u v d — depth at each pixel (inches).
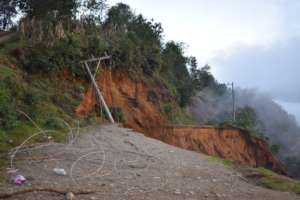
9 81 662.5
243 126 1904.5
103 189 326.0
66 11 1079.6
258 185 410.6
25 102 648.4
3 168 372.8
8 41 928.9
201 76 2433.6
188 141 1253.7
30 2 1027.3
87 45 1018.1
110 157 480.7
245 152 1573.6
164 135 1163.3
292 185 404.2
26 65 825.5
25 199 281.0
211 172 457.4
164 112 1306.6
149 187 346.0
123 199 299.0
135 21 1665.8
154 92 1295.5
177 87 1675.7
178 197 319.3
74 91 888.3
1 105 547.2
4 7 1201.4
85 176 370.6
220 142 1434.5
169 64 1692.9
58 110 740.7
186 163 509.4
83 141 569.6
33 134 527.8
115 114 981.8
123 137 681.6
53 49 898.1
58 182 339.0
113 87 1067.9
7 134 499.2
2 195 280.2
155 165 465.7
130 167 437.1
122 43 1189.7
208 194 339.0
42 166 393.7
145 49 1360.7
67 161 429.1
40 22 971.9
